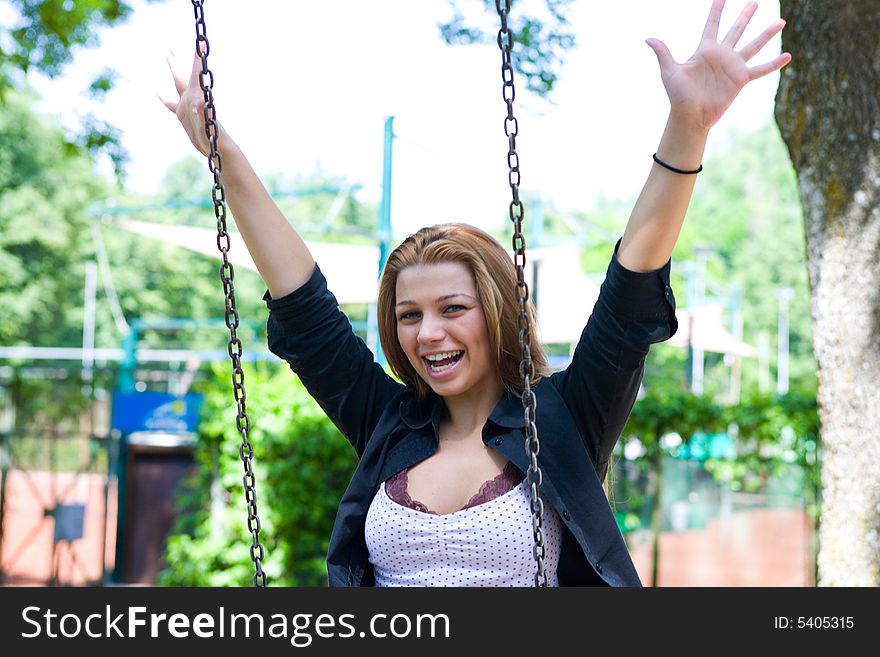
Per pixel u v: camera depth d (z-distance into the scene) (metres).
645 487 9.27
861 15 4.16
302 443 8.49
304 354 2.66
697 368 23.81
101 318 40.97
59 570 10.56
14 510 11.08
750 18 2.29
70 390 10.70
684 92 2.24
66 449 10.71
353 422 2.70
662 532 9.47
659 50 2.30
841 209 4.21
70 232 40.53
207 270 42.38
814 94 4.29
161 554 10.44
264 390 8.55
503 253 2.47
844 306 4.20
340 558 2.47
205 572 8.48
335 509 8.54
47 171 40.34
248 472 2.58
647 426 9.16
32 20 8.34
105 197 42.06
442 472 2.39
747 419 9.05
